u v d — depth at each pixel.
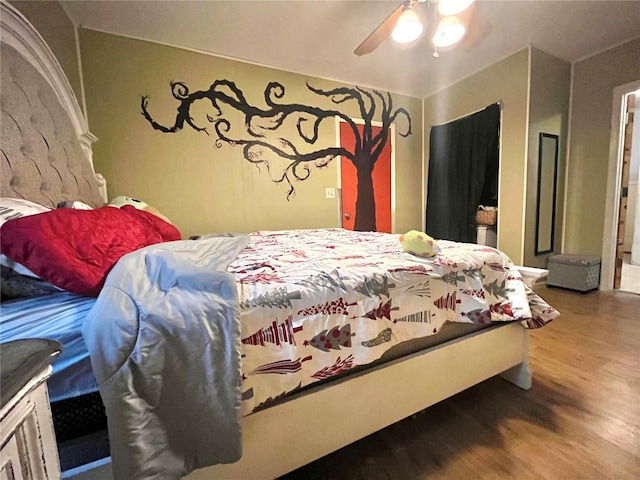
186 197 2.73
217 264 1.13
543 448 1.11
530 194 2.98
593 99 3.01
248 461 0.85
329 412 0.96
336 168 3.42
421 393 1.17
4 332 0.66
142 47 2.49
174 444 0.70
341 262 1.18
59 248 0.79
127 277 0.79
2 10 1.17
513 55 2.91
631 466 1.02
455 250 1.37
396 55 2.86
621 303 2.62
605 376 1.54
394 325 1.06
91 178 1.92
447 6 1.69
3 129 1.11
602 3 2.20
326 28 2.41
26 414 0.39
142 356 0.67
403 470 1.05
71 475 0.71
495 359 1.37
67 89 1.76
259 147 3.01
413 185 3.96
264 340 0.84
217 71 2.77
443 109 3.66
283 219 3.18
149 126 2.55
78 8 2.09
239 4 2.12
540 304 1.42
